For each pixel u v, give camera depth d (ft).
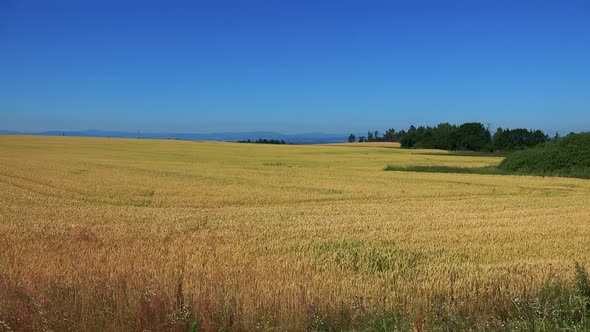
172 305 21.58
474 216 63.00
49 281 25.43
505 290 25.88
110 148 282.56
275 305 22.00
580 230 50.08
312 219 58.95
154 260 33.47
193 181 113.91
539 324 19.58
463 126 396.16
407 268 32.17
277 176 132.46
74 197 83.56
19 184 100.32
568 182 122.01
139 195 87.40
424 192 98.22
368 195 92.89
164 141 384.88
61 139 361.10
